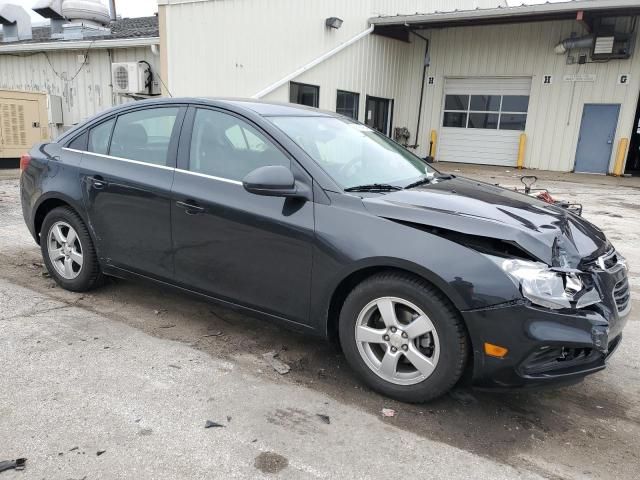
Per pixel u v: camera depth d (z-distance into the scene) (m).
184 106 3.83
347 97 17.39
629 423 2.99
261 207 3.30
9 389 3.00
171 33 11.78
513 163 19.19
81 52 14.07
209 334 3.85
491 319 2.67
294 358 3.55
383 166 3.73
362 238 2.96
